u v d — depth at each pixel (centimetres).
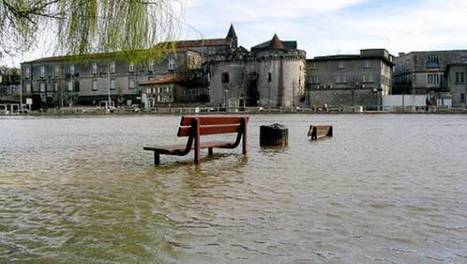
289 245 538
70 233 591
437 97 9194
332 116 6278
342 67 10269
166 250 523
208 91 10619
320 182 954
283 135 1773
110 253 513
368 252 512
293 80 9938
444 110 7838
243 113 7981
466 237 565
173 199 794
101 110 9131
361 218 655
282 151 1570
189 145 1190
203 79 10850
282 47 10500
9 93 12612
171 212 701
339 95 9625
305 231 594
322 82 10419
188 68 10806
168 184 938
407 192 842
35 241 558
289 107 9244
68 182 975
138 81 11238
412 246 532
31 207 740
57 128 3459
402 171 1107
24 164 1295
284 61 9919
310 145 1803
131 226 623
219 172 1095
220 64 10306
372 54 10225
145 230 603
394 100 9350
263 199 788
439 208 714
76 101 11806
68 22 685
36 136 2542
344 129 3025
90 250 524
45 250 525
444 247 529
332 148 1681
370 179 990
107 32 698
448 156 1431
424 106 8862
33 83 12300
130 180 991
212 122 1276
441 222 633
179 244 545
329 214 679
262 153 1503
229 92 10250
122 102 11312
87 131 3011
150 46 739
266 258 496
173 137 2369
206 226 621
